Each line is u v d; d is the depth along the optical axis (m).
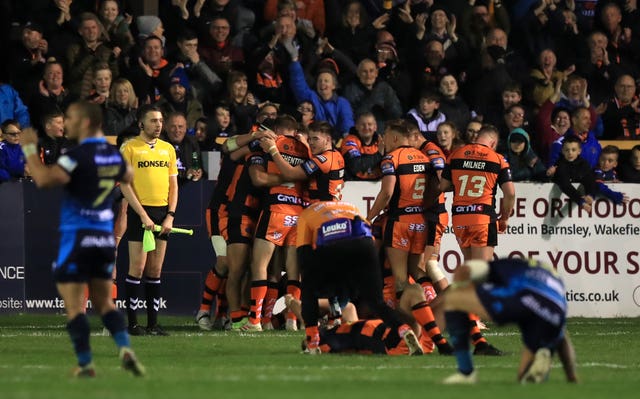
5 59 64.69
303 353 40.44
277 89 65.94
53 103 61.78
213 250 58.31
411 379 31.42
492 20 73.94
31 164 29.84
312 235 38.94
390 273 50.94
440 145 59.66
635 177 64.75
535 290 28.66
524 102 70.81
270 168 51.72
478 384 29.64
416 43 69.50
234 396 26.62
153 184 48.84
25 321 55.19
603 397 27.25
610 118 70.69
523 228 61.28
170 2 70.94
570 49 74.75
